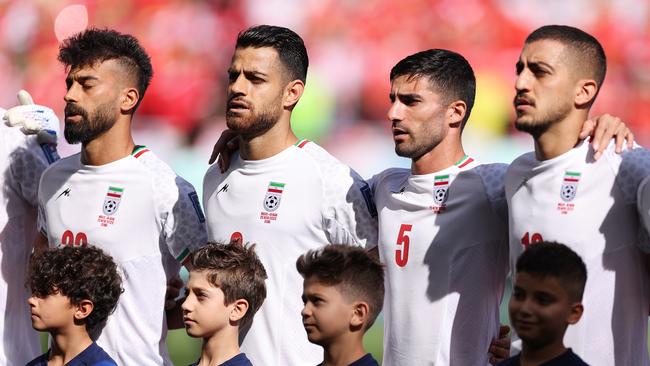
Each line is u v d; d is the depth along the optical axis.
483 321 17.81
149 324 19.09
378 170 51.75
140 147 19.69
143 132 52.19
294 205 18.58
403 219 18.17
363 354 15.93
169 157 52.06
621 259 16.25
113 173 19.31
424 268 17.86
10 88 53.75
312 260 15.96
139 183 19.16
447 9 53.22
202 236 19.45
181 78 52.75
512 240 17.09
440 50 18.20
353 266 15.77
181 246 19.25
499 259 17.94
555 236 16.38
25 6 54.03
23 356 20.52
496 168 18.05
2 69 53.81
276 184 18.73
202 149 52.28
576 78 16.19
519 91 16.30
